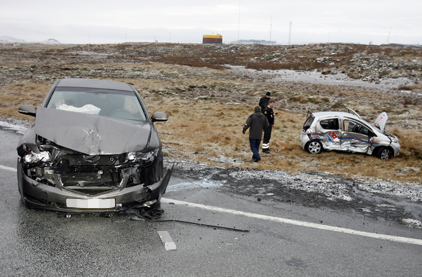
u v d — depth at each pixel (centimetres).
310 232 423
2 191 486
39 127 411
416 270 344
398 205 544
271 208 500
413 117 2077
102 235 375
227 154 1067
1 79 2767
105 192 383
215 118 1912
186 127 1572
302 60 5566
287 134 1571
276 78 4162
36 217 407
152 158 420
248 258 347
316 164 1059
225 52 7025
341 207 523
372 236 422
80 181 403
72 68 3753
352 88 3478
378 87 3597
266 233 412
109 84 585
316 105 2544
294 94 2870
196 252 353
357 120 1200
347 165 1062
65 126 416
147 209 446
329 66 4975
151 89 2792
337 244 394
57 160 398
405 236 428
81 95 526
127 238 372
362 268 341
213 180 628
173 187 568
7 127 1038
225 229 416
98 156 396
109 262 321
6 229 371
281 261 345
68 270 302
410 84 3728
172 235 388
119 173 408
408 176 912
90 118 445
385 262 357
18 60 4406
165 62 5138
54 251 333
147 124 496
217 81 3528
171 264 325
